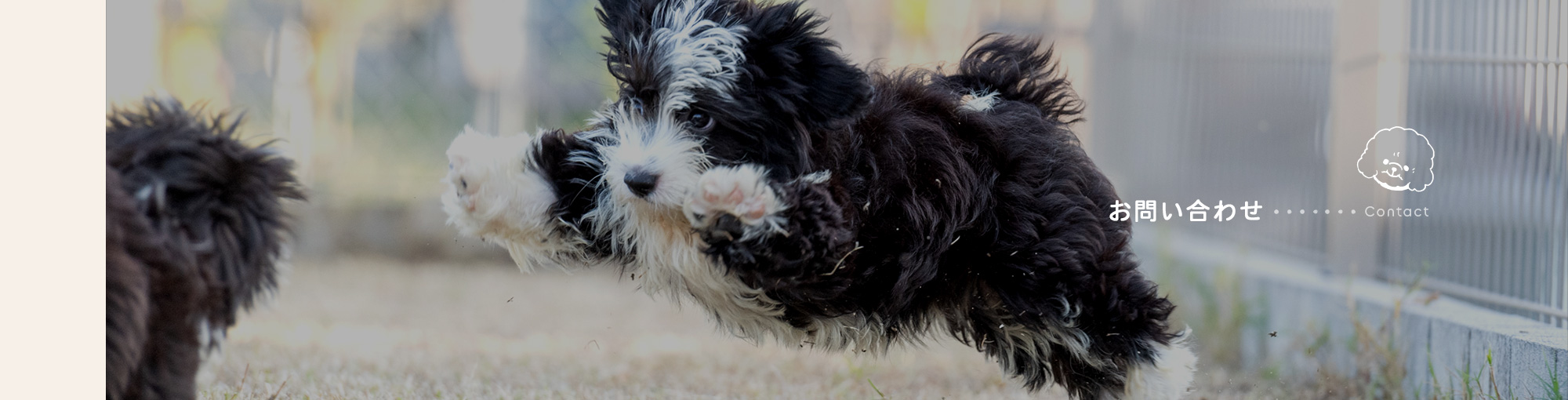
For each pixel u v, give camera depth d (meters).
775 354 5.30
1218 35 6.75
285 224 2.61
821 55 2.77
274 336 5.43
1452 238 4.53
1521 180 4.12
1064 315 3.05
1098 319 3.10
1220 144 6.72
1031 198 3.04
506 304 7.32
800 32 2.82
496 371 4.62
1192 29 7.11
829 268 2.71
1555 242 3.97
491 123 8.20
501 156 2.99
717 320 3.23
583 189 3.04
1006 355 3.31
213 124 2.51
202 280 2.33
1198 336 5.38
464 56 8.26
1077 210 3.08
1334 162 5.25
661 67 2.84
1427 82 4.69
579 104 8.14
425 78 8.32
